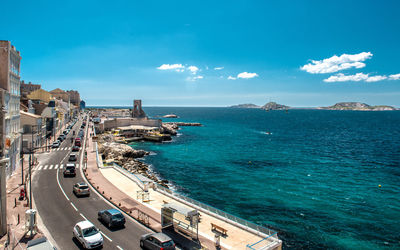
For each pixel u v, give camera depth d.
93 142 84.56
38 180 40.69
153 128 123.62
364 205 44.97
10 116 41.19
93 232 21.84
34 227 23.47
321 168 71.88
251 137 137.00
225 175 63.31
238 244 21.64
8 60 40.06
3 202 22.95
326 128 197.38
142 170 63.66
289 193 50.75
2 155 24.20
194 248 20.56
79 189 33.69
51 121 87.94
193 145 106.81
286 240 32.72
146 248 21.03
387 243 32.38
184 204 31.06
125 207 29.81
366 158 86.50
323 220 38.69
